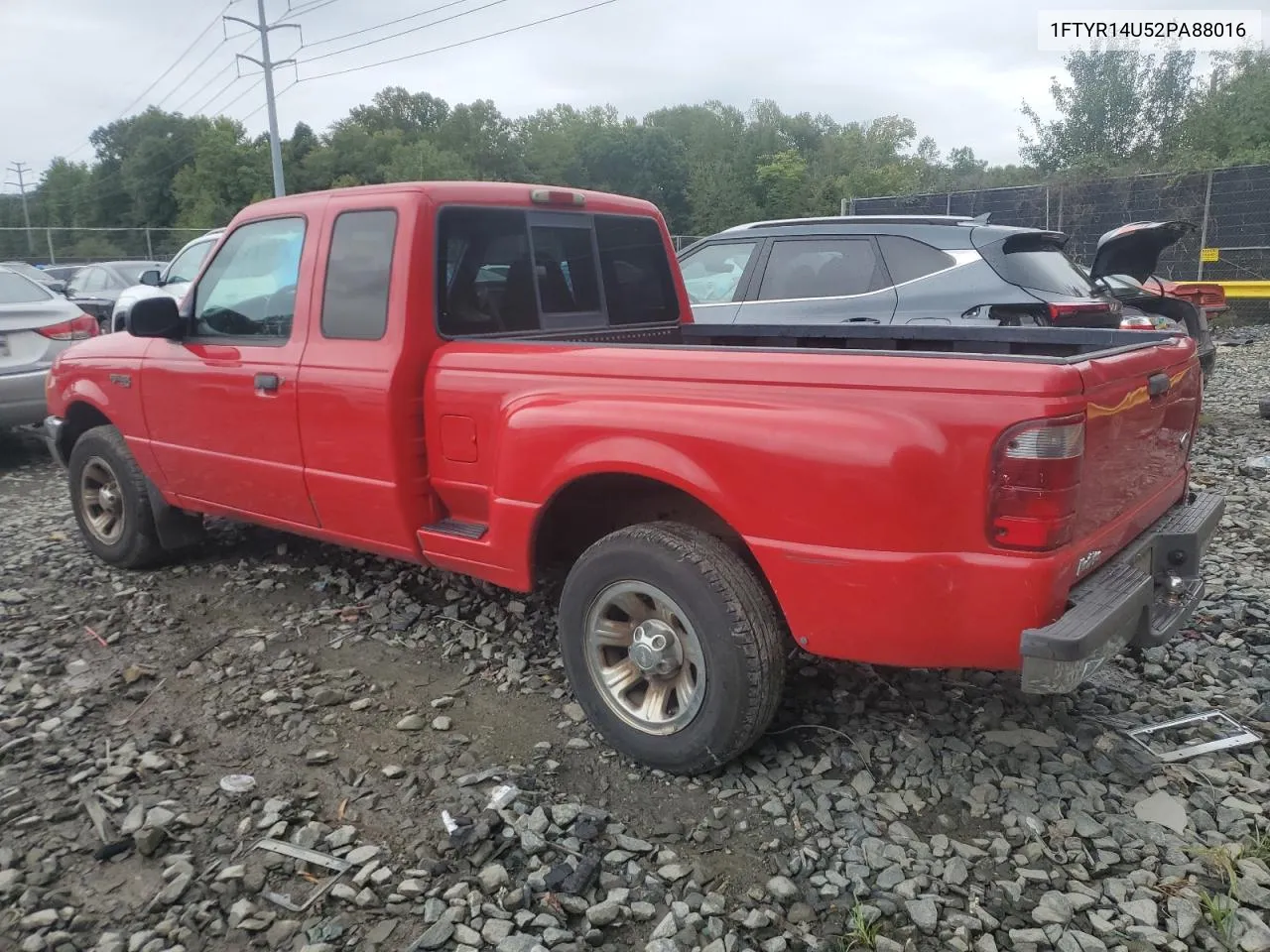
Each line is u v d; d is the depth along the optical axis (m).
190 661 4.20
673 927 2.55
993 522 2.65
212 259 4.62
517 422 3.48
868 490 2.75
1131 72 28.95
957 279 6.39
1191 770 3.22
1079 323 6.28
